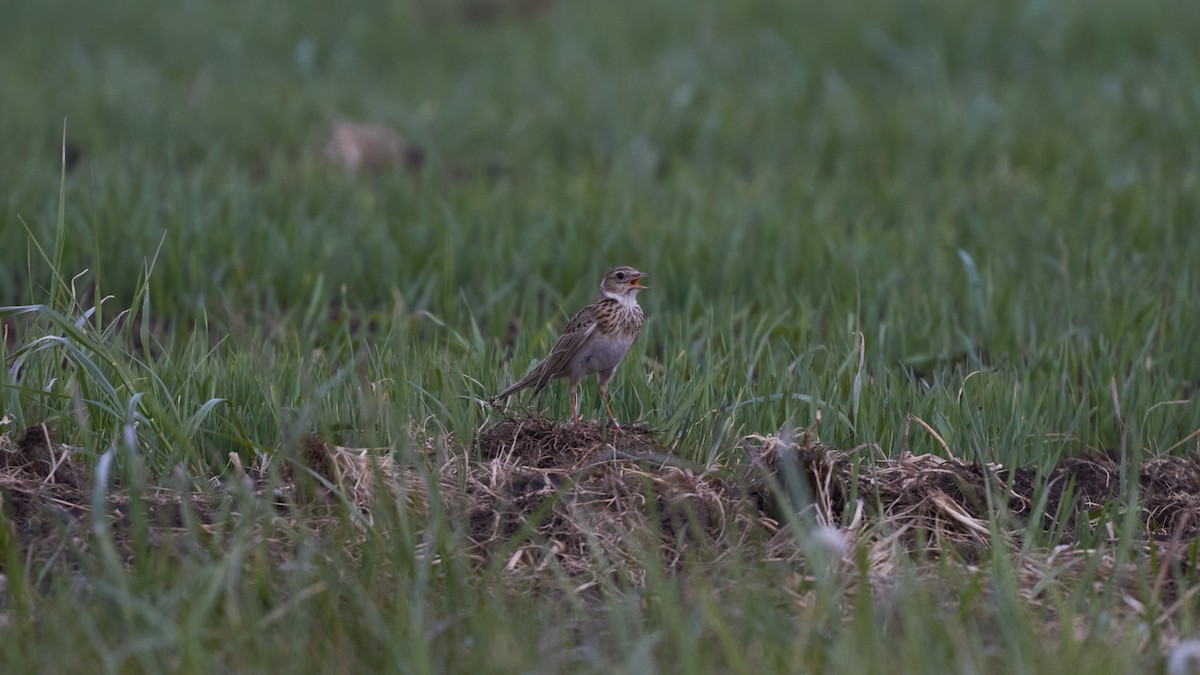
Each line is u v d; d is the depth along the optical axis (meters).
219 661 6.63
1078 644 6.93
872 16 32.50
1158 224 16.56
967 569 7.93
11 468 8.72
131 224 15.20
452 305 13.70
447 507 8.48
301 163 19.58
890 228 17.14
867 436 9.82
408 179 18.72
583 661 6.85
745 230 16.02
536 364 11.06
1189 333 12.72
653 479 8.72
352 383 10.14
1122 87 25.67
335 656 6.85
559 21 36.88
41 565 7.79
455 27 37.19
